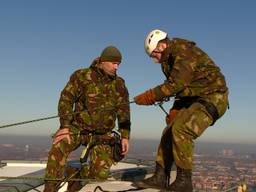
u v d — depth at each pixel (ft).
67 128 21.49
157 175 20.22
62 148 21.13
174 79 18.52
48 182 20.17
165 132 20.16
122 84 23.57
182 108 19.76
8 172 32.30
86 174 22.53
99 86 22.71
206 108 18.58
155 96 18.75
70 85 22.44
